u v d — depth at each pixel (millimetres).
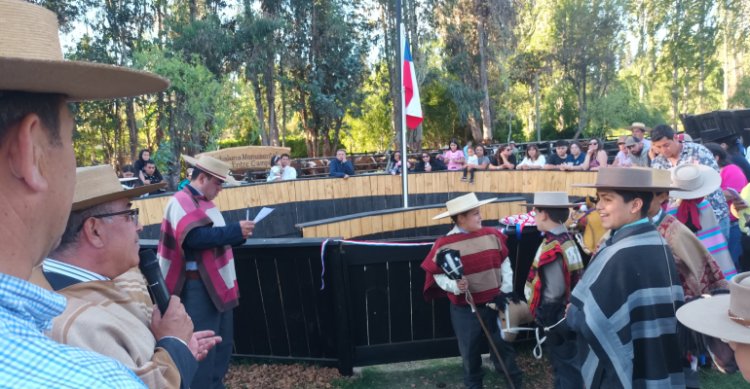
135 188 1593
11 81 692
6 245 701
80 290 1364
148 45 22062
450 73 32938
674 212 3891
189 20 25562
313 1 27547
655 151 4504
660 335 2098
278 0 26766
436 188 11891
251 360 4332
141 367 1219
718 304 1707
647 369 2088
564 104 38219
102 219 1487
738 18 37906
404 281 4074
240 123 30125
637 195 2219
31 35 714
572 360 3162
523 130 40656
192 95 20500
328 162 19391
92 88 830
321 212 11148
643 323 2107
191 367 1434
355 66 28578
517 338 4277
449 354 4207
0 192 703
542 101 38969
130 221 1570
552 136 38938
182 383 1375
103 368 665
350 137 33656
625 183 2209
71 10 23484
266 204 10430
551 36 36000
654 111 39031
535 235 4242
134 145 24547
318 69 27844
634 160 8578
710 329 1530
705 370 3809
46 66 682
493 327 3488
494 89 33719
